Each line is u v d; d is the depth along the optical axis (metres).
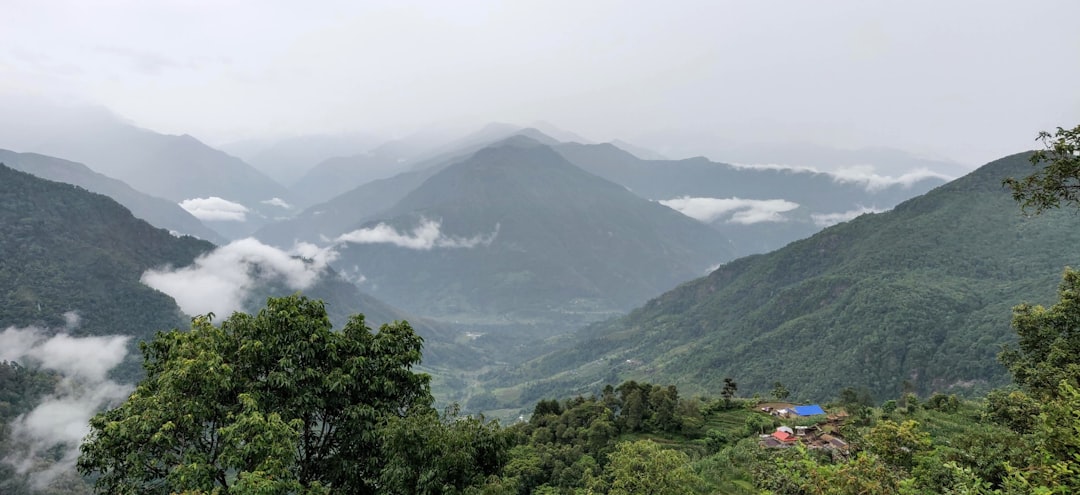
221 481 11.91
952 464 12.11
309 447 14.00
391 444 12.60
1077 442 9.60
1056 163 14.01
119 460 11.84
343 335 14.72
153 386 12.95
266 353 13.19
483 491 12.19
